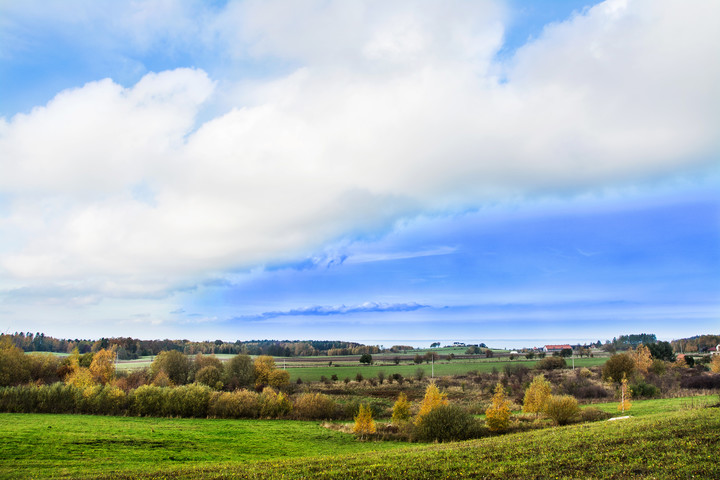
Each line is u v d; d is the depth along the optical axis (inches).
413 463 1146.0
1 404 2425.0
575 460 1039.0
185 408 2554.1
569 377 4188.0
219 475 1118.4
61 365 4224.9
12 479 1154.0
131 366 5708.7
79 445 1617.9
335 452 1673.2
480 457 1162.0
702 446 1039.0
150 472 1188.5
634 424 1400.1
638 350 4234.7
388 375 4958.2
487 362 6505.9
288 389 4173.2
